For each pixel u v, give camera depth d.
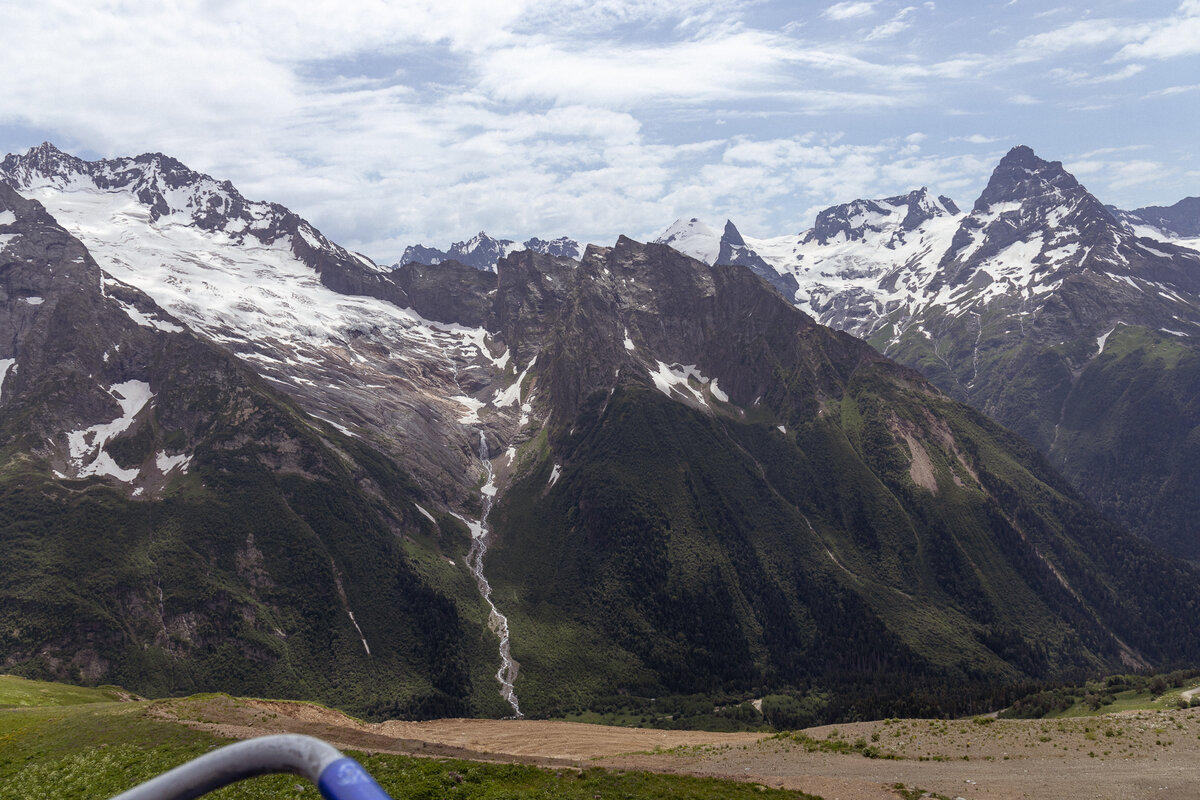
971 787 70.62
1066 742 81.25
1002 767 75.94
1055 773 72.94
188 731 84.31
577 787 68.19
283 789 62.88
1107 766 73.69
